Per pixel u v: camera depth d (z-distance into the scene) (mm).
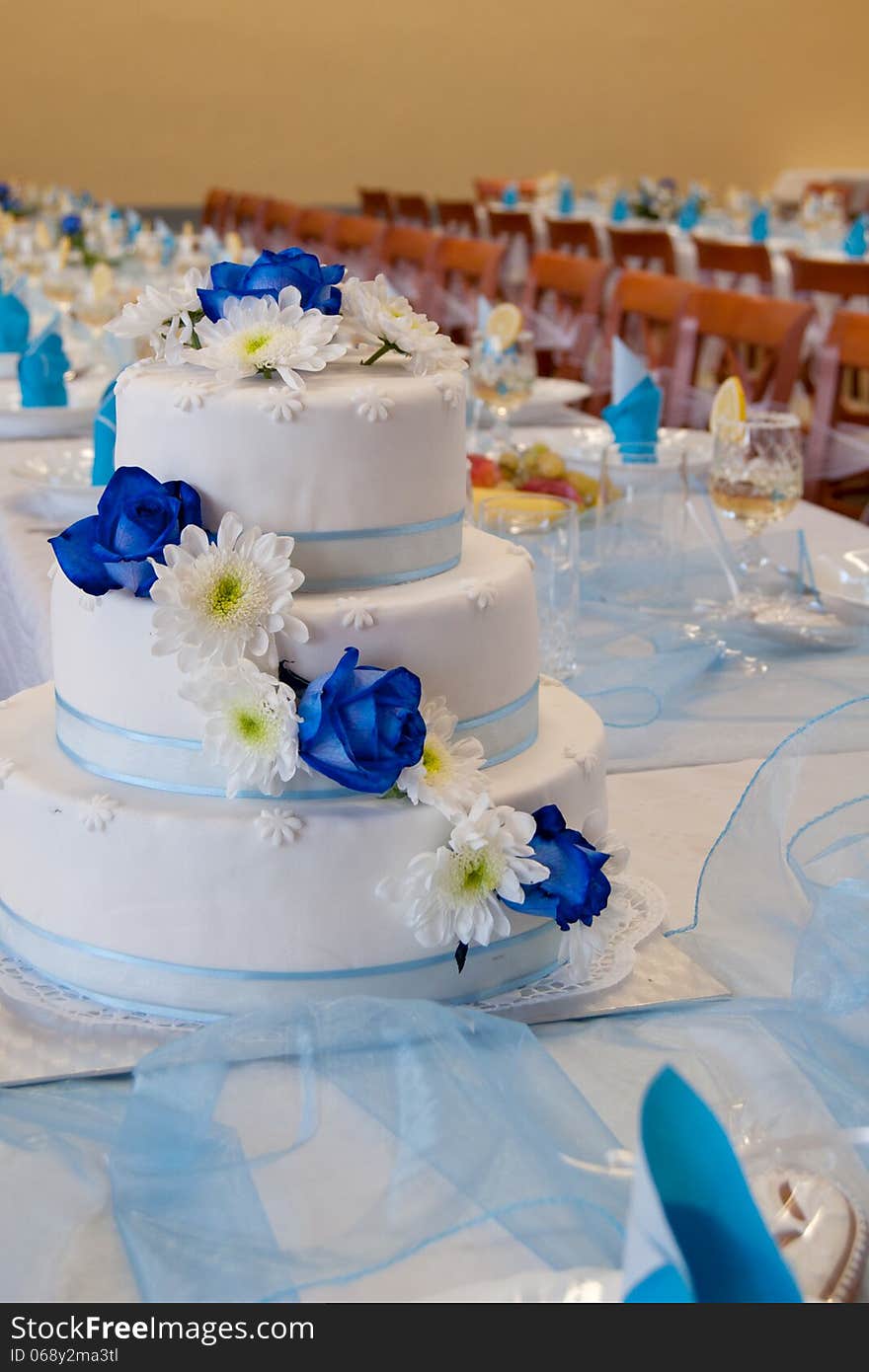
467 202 7492
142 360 1033
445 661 913
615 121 11102
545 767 959
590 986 923
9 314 3168
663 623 1652
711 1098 785
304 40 10266
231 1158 726
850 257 5617
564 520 1448
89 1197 726
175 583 823
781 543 1832
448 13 10531
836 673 1520
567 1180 690
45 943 938
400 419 909
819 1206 664
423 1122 733
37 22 9641
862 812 976
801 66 11367
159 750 903
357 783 814
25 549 1810
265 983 883
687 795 1251
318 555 913
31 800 916
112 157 10039
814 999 836
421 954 889
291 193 10539
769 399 3342
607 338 3838
